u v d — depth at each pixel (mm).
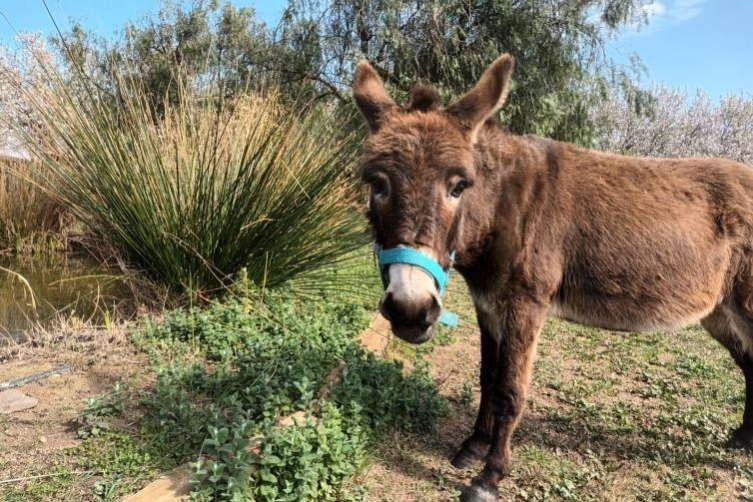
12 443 2357
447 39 9891
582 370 4113
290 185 4309
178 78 4801
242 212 4137
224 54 10383
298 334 3598
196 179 4129
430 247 1860
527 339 2500
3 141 5277
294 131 4605
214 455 2199
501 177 2465
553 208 2561
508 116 9508
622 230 2590
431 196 1886
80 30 4914
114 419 2545
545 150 2688
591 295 2658
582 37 10086
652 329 2732
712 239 2705
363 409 2818
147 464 2227
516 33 9695
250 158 4129
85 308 4641
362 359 3256
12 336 3951
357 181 4766
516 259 2475
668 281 2639
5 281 5770
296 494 2141
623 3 10023
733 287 2789
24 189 7234
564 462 2832
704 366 4203
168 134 4445
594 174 2699
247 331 3580
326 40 10164
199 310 3947
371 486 2459
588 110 10703
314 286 4699
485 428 2770
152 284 4289
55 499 2014
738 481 2736
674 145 19266
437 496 2455
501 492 2547
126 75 4910
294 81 10148
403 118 2092
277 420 2605
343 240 4727
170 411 2531
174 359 3273
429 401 3074
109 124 4184
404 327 1834
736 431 3070
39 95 4234
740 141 19719
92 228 4496
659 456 2900
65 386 2906
